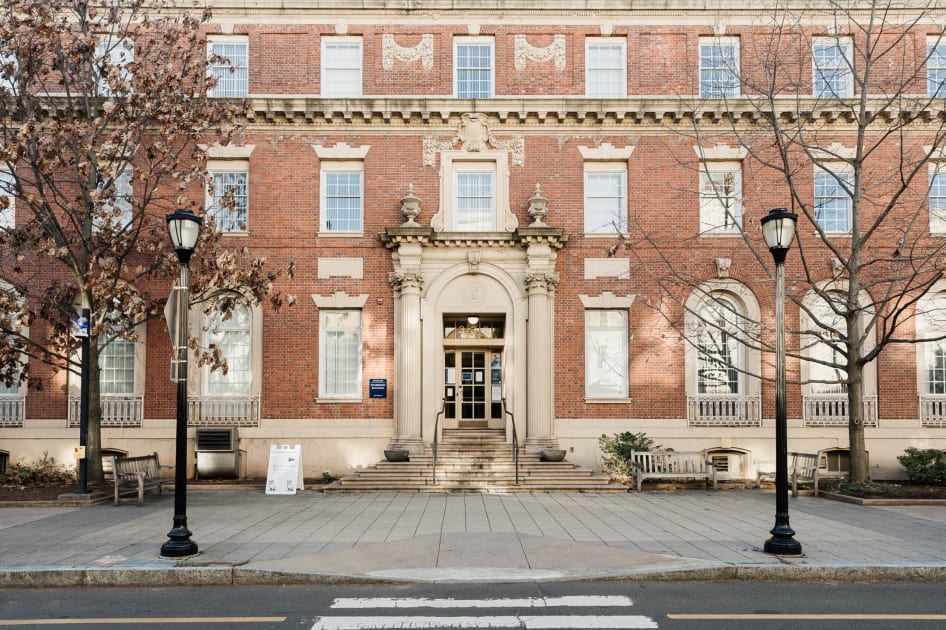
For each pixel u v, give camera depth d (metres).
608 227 19.67
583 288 19.42
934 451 17.80
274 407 19.03
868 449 19.05
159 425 18.91
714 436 19.02
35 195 16.02
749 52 19.73
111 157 15.20
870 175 18.31
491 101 19.38
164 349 19.11
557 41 19.94
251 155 19.56
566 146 19.73
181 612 7.38
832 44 19.66
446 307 19.17
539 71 19.95
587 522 12.15
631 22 19.97
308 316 19.28
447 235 19.00
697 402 19.08
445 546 10.08
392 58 19.95
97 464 16.42
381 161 19.69
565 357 19.22
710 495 16.08
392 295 19.36
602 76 20.06
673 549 9.81
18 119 16.73
